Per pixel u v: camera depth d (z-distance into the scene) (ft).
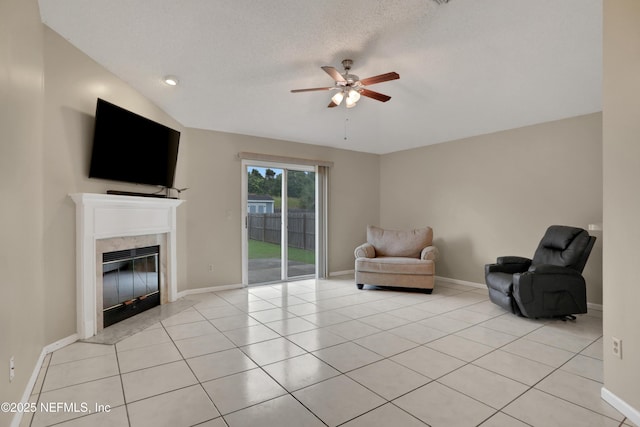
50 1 7.30
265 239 18.44
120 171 10.80
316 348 9.27
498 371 7.92
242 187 17.17
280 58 9.61
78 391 6.91
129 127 10.96
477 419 6.04
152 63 10.03
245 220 17.28
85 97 9.73
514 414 6.20
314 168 19.88
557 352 9.04
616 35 6.39
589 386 7.23
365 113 14.26
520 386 7.23
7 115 5.65
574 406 6.47
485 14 7.48
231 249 16.78
